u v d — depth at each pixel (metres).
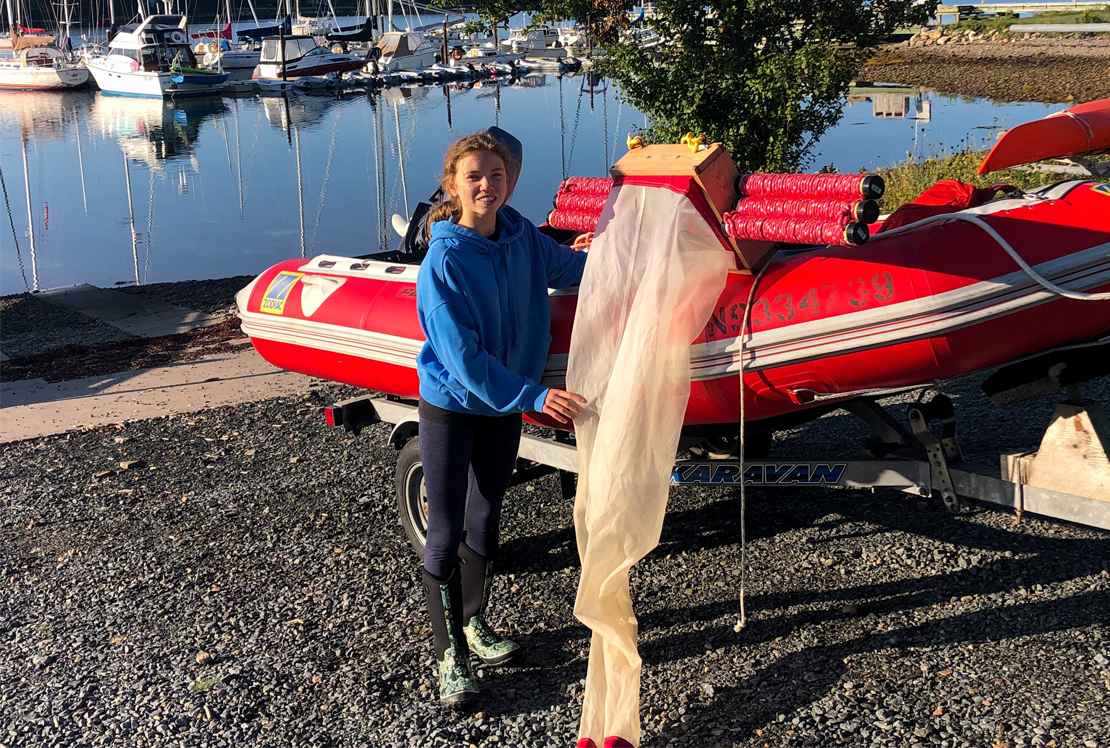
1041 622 3.59
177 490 5.54
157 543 4.89
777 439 5.56
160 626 4.12
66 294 11.23
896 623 3.69
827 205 3.17
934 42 53.25
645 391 3.26
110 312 10.23
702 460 4.12
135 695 3.65
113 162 31.66
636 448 3.24
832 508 4.69
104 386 7.63
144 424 6.69
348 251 17.81
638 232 3.47
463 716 3.40
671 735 3.22
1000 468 3.51
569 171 24.45
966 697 3.23
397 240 18.77
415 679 3.64
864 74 40.22
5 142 36.62
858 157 20.27
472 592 3.71
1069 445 3.31
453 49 59.72
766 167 9.89
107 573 4.61
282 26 52.28
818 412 4.21
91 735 3.44
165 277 16.12
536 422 4.41
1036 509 3.42
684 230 3.37
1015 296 3.33
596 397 3.41
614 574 3.18
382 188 24.89
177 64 53.50
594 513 3.22
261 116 42.84
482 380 3.20
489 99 45.47
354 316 5.01
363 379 5.16
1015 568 3.98
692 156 3.44
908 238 3.50
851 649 3.56
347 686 3.62
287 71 53.41
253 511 5.20
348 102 47.22
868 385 3.63
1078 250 3.31
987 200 3.75
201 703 3.57
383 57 57.31
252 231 20.34
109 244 19.48
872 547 4.28
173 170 29.70
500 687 3.56
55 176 29.19
